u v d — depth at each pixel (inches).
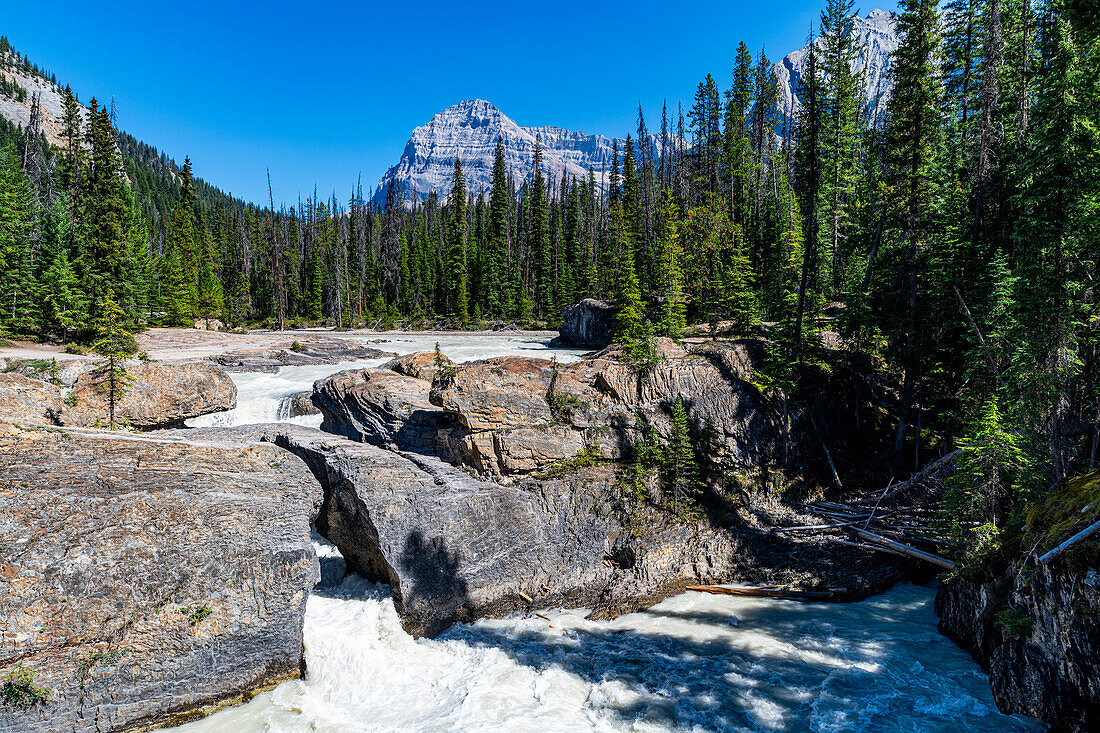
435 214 5004.9
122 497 520.1
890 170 1071.0
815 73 1209.4
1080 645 464.4
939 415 1034.1
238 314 3245.6
